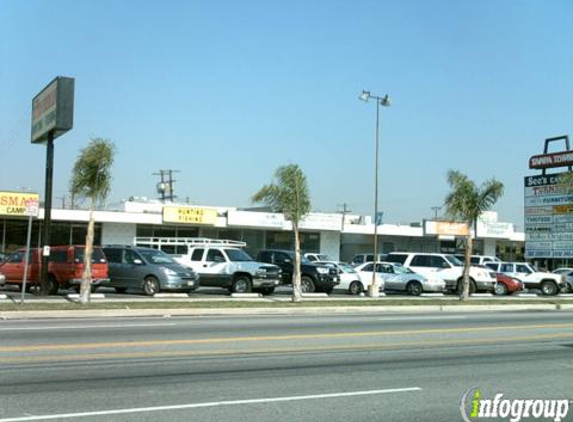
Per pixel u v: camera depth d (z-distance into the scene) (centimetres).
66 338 1296
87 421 673
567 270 3972
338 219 4891
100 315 1872
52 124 2227
